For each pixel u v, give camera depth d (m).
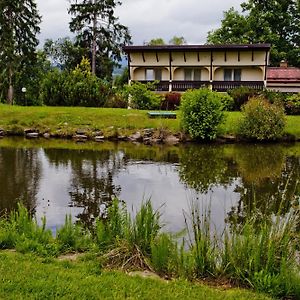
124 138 21.06
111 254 5.41
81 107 26.81
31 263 5.04
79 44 44.59
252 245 5.00
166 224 7.73
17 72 38.59
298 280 4.56
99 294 4.27
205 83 34.09
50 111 24.69
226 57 33.81
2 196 10.15
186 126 20.77
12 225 6.30
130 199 9.95
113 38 44.56
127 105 28.55
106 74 45.16
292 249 4.94
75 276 4.71
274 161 15.52
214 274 4.93
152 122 22.39
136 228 5.75
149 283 4.65
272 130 20.50
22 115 23.89
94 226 7.83
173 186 11.36
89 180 11.99
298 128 21.53
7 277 4.56
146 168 13.98
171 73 34.75
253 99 21.55
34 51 41.00
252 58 33.38
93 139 21.22
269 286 4.58
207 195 10.38
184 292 4.46
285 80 34.94
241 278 4.80
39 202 9.62
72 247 5.81
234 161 15.52
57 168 13.76
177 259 5.16
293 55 44.94
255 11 45.09
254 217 5.75
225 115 20.80
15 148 18.09
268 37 43.72
